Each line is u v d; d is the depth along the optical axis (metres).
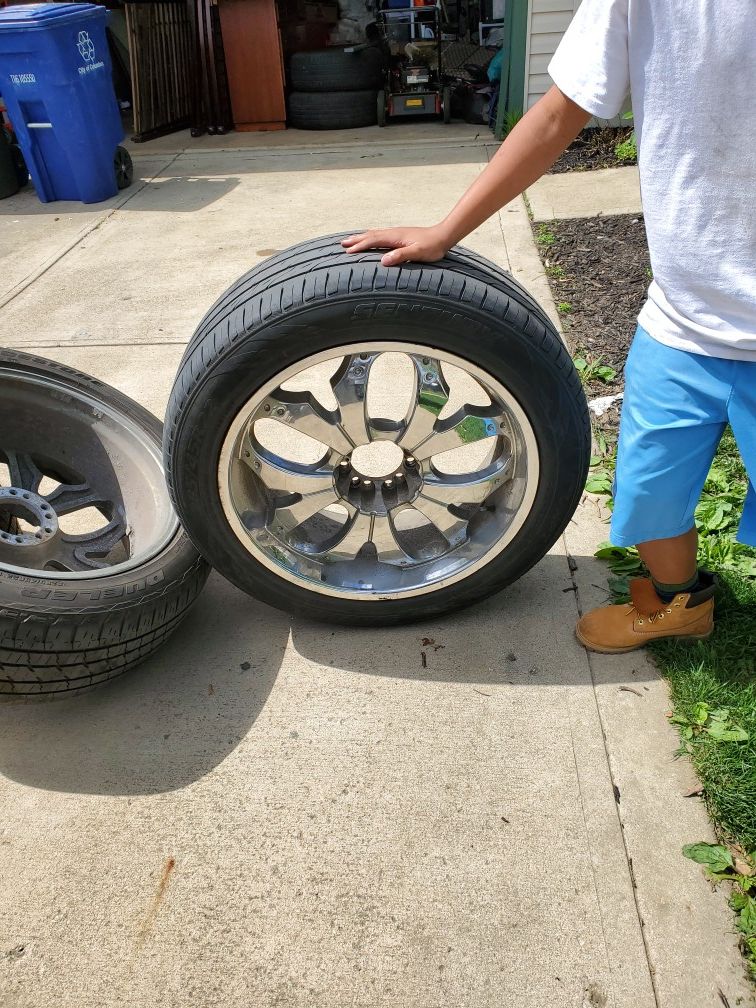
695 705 1.96
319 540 2.28
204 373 1.86
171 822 1.82
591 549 2.55
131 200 6.28
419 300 1.80
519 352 1.86
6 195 6.59
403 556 2.26
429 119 8.01
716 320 1.53
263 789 1.88
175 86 8.37
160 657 2.26
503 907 1.61
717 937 1.54
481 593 2.23
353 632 2.30
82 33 5.83
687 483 1.79
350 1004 1.49
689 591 2.06
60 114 5.88
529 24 6.39
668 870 1.65
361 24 8.75
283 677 2.17
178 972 1.55
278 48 7.74
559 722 1.98
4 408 2.50
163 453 2.01
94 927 1.63
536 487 2.04
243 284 1.96
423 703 2.06
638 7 1.34
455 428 2.05
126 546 2.52
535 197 5.52
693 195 1.42
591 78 1.48
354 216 5.44
